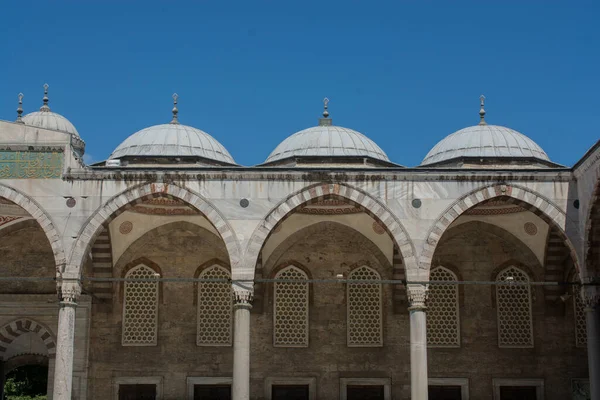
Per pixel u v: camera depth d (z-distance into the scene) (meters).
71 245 27.19
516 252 33.12
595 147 25.48
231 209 27.34
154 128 35.31
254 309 32.66
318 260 33.16
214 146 35.56
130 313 32.66
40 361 33.41
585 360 32.47
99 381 32.06
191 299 32.88
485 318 32.84
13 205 31.14
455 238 33.31
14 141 27.80
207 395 32.34
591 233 26.97
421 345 26.44
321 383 32.31
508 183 27.50
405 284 27.02
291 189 27.45
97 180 27.58
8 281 32.53
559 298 32.69
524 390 32.44
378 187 27.42
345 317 32.78
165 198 29.88
